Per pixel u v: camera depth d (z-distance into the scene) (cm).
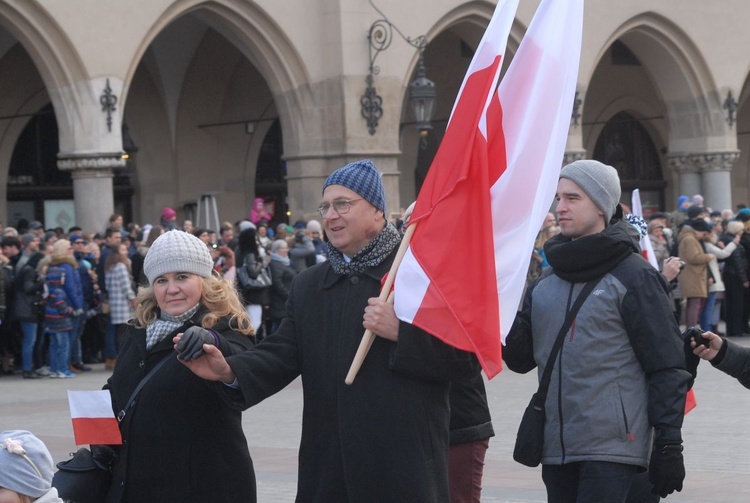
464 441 567
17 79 2398
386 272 452
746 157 3425
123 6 2030
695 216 1917
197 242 475
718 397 1272
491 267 450
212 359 437
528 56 494
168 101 2552
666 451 476
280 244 1722
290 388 1467
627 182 3194
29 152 2461
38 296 1596
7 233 1666
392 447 431
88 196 2023
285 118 2241
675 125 2761
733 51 2755
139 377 471
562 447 498
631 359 496
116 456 473
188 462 463
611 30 2556
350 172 450
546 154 487
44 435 1112
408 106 2822
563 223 517
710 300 1936
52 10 1959
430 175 467
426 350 432
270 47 2195
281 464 938
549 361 503
